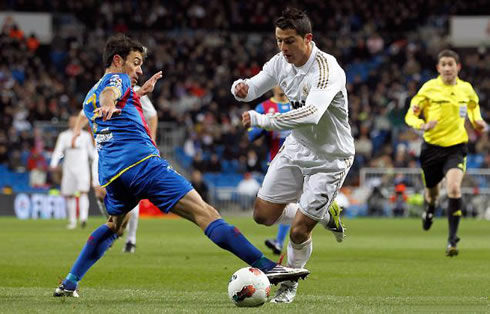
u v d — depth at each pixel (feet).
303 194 82.94
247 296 70.79
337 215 88.48
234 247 73.26
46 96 405.18
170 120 395.55
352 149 82.79
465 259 136.56
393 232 226.38
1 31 472.85
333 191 82.07
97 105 78.02
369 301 79.56
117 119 77.00
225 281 100.53
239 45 473.26
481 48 466.29
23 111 392.06
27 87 413.59
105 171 77.46
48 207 321.32
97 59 456.45
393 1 504.02
